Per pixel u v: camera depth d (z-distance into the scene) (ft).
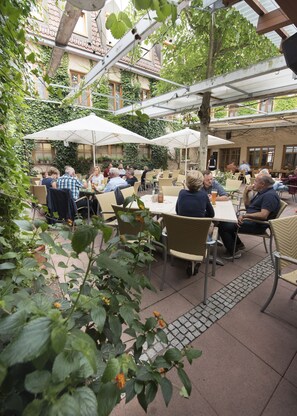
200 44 16.33
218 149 45.50
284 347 5.08
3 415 1.43
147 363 2.31
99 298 2.31
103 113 30.04
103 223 2.23
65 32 8.95
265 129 38.91
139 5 3.22
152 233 2.96
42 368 1.37
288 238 6.05
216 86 11.59
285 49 4.30
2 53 3.76
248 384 4.23
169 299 6.75
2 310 1.86
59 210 11.64
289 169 36.24
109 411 1.63
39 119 26.53
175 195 14.62
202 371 4.48
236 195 16.89
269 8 5.56
